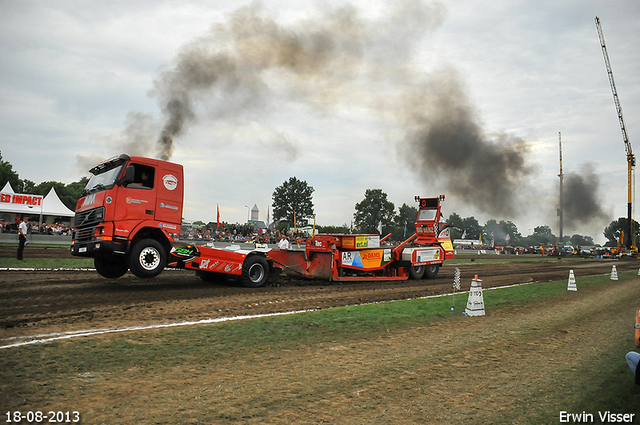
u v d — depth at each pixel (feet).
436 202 65.00
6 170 210.18
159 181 37.35
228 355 18.92
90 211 36.24
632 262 143.13
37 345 19.03
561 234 343.46
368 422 12.69
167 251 37.73
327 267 49.73
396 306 33.68
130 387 14.67
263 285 43.75
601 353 21.47
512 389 15.98
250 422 12.32
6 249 76.23
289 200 255.50
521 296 42.29
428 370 18.01
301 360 18.72
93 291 35.76
